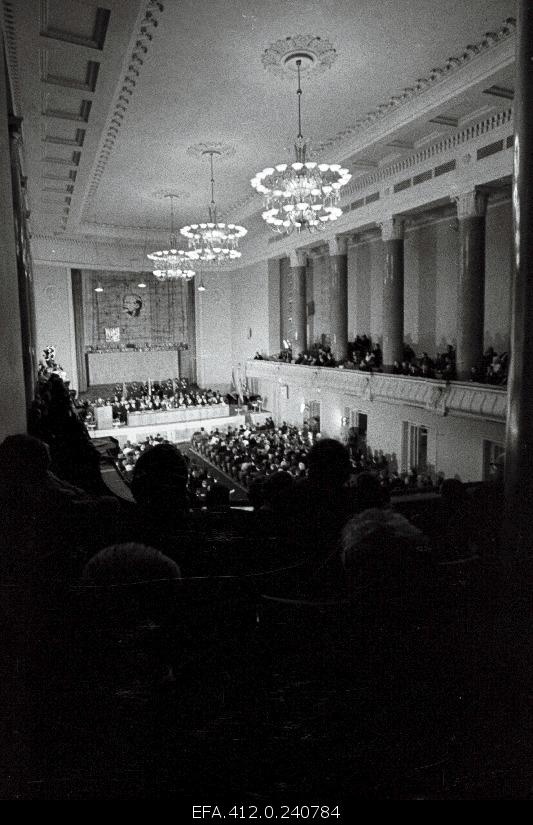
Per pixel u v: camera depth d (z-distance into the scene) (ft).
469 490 10.09
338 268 66.23
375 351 63.57
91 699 4.49
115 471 24.93
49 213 70.85
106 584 5.11
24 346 30.40
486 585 5.79
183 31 31.17
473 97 36.88
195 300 103.19
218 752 4.40
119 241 90.89
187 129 45.44
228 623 5.18
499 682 4.93
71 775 4.18
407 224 62.39
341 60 34.53
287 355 79.77
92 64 33.78
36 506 6.27
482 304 46.44
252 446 64.49
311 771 4.40
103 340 96.53
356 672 4.96
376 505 7.50
